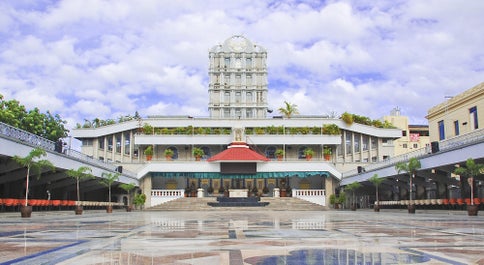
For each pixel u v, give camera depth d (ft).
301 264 20.79
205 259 22.33
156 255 23.85
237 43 249.55
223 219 71.56
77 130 192.75
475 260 21.95
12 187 107.34
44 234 37.81
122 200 168.76
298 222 59.82
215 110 241.96
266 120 195.11
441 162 91.61
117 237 34.91
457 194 124.47
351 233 38.83
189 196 175.73
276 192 172.45
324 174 171.53
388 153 201.05
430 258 22.65
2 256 23.63
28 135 82.69
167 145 191.83
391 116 284.20
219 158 169.58
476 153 78.23
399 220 63.93
